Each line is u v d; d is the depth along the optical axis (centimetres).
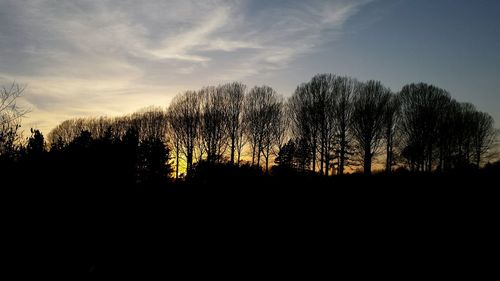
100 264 1224
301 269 1203
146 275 1156
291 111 5300
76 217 1586
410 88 5359
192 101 5359
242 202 2231
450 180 2669
